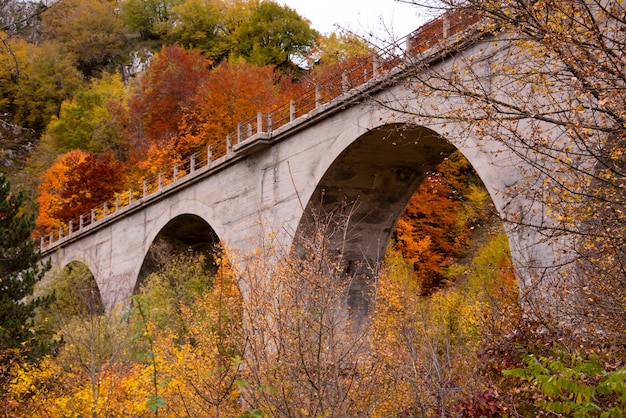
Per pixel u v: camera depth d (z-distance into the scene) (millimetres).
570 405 6629
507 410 8008
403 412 9742
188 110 46844
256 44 61344
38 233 52469
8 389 16328
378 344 11922
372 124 20781
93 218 43562
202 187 30875
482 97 9883
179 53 54312
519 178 15227
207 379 10133
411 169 23766
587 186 9227
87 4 83625
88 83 76938
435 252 35062
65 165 52250
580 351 7961
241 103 43344
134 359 17391
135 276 36656
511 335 9031
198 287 28688
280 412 8414
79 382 15750
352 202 24422
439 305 18609
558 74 9617
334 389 8844
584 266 10055
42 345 18281
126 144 56250
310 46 62969
